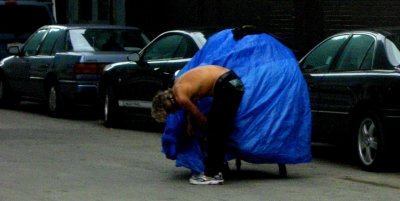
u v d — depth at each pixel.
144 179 14.27
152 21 33.56
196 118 13.41
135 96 21.38
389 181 14.26
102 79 22.58
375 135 14.98
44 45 25.52
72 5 37.69
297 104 14.14
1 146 18.41
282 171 14.66
